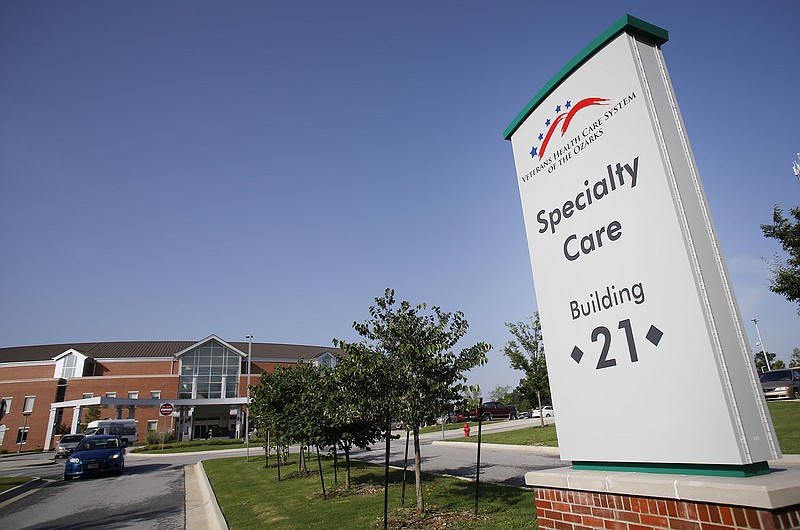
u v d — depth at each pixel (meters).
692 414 2.90
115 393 51.88
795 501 2.39
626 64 3.49
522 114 4.43
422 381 7.64
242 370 57.31
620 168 3.47
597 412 3.49
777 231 14.43
